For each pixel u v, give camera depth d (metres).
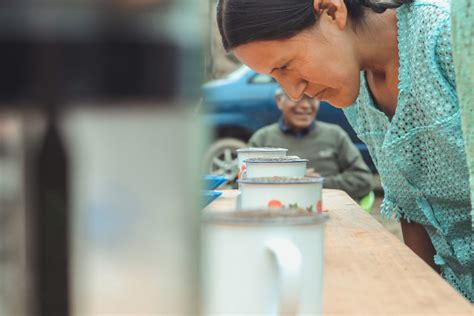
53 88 0.50
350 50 2.01
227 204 2.12
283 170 1.88
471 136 1.59
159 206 0.54
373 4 1.99
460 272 2.24
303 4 1.91
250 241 0.87
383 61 2.09
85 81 0.51
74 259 0.54
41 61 0.50
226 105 6.95
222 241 0.88
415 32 1.96
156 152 0.54
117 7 0.51
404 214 2.32
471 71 1.56
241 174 2.40
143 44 0.52
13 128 0.53
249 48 1.96
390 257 1.40
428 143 2.02
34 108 0.51
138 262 0.54
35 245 0.54
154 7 0.52
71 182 0.53
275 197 1.47
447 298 1.09
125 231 0.54
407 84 2.01
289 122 4.61
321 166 4.58
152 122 0.53
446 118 1.92
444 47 1.90
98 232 0.53
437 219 2.16
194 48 0.54
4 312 0.54
